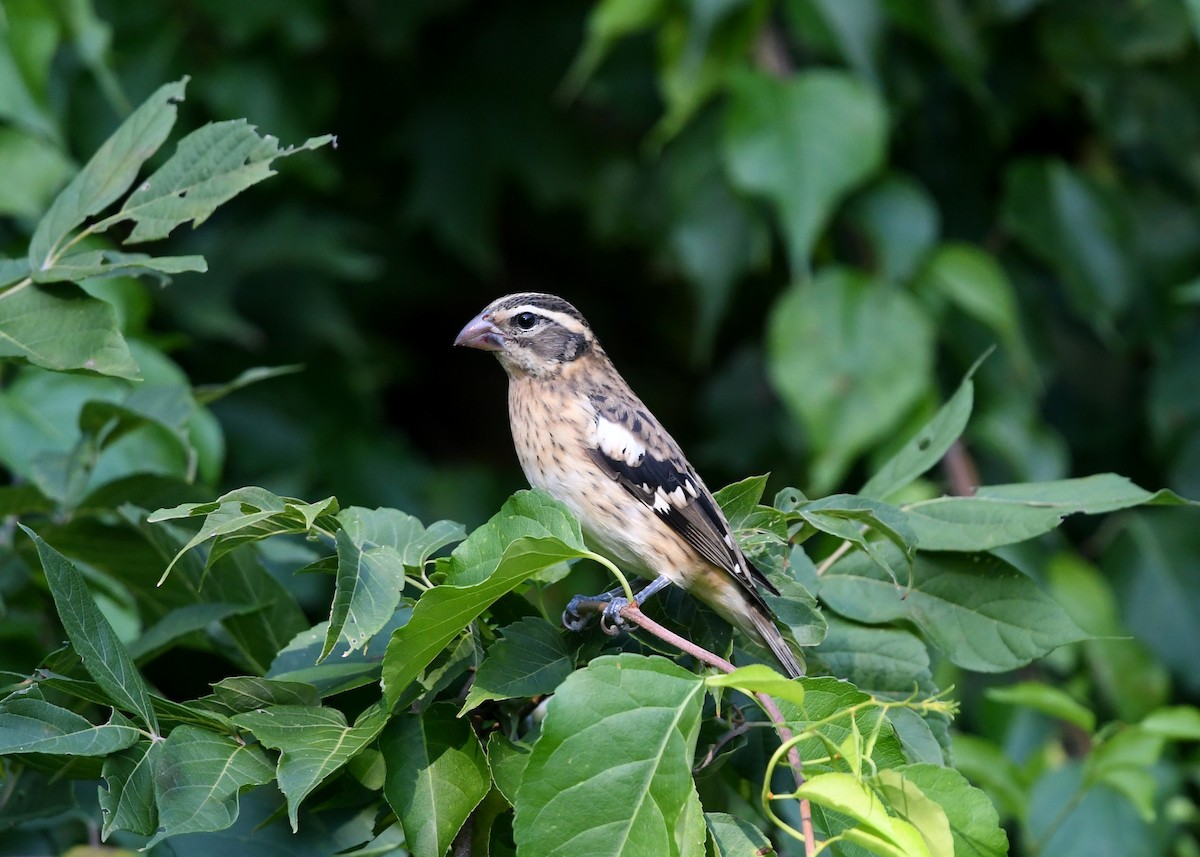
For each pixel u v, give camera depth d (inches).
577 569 532.4
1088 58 501.0
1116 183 513.7
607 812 177.5
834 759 186.5
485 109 620.4
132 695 194.7
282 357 573.0
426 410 696.4
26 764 220.8
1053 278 542.0
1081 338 545.6
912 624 264.1
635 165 617.0
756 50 483.2
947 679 440.5
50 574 191.5
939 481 470.9
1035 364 511.8
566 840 176.7
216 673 361.7
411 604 210.2
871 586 252.5
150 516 188.1
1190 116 506.3
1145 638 461.4
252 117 549.3
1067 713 325.4
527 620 212.7
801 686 179.8
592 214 618.8
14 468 328.8
